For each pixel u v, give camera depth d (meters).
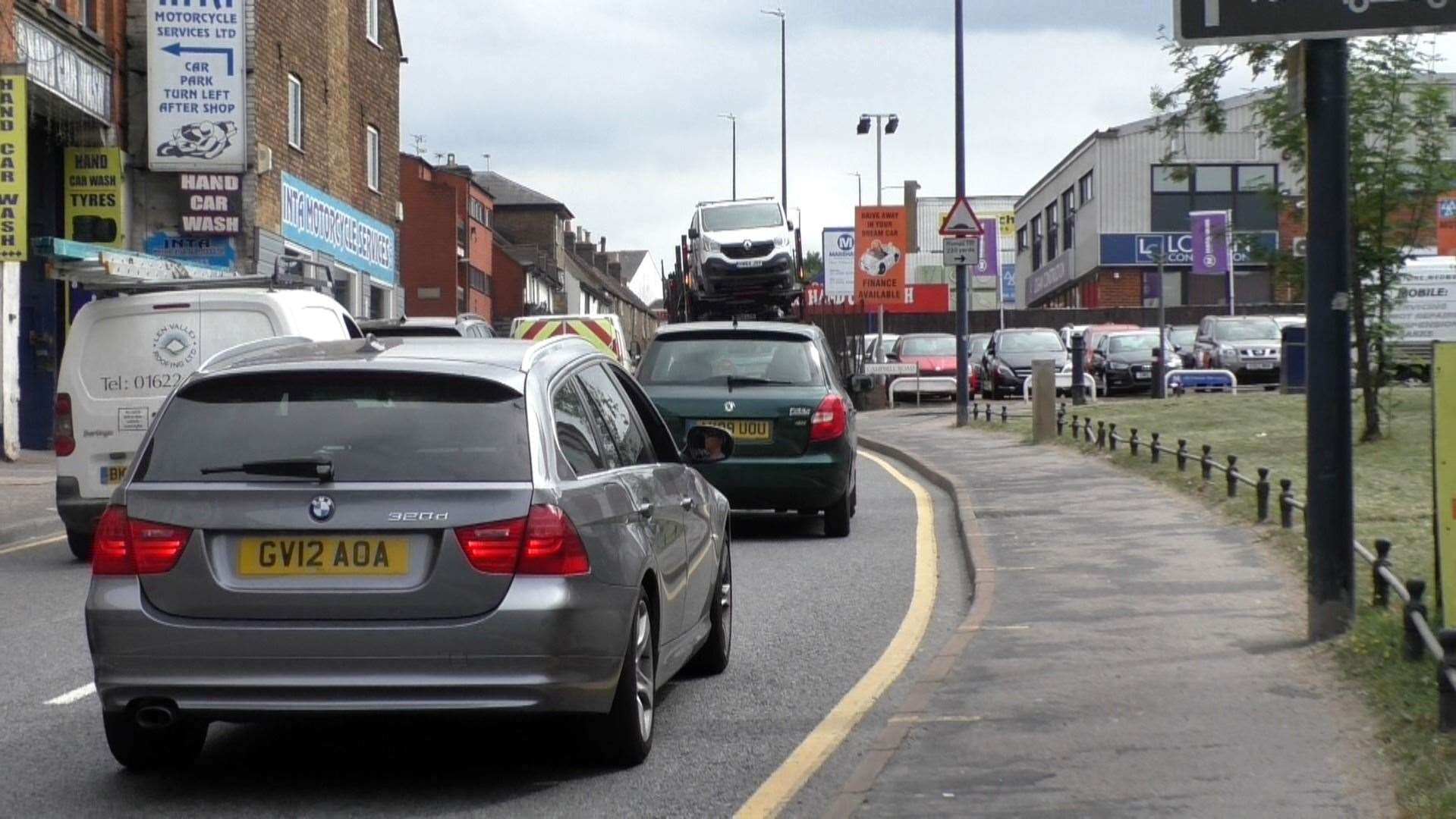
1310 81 8.44
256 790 6.79
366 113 43.03
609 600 6.66
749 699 8.51
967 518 15.19
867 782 6.38
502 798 6.64
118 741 6.89
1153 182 68.31
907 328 68.56
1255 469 17.45
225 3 30.92
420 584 6.37
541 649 6.34
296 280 15.55
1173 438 22.50
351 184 41.47
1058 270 75.31
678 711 8.23
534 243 115.25
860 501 18.73
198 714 6.45
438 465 6.53
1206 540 12.92
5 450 24.61
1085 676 8.19
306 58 36.91
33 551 15.31
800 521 16.86
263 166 32.22
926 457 22.91
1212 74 19.64
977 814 5.90
